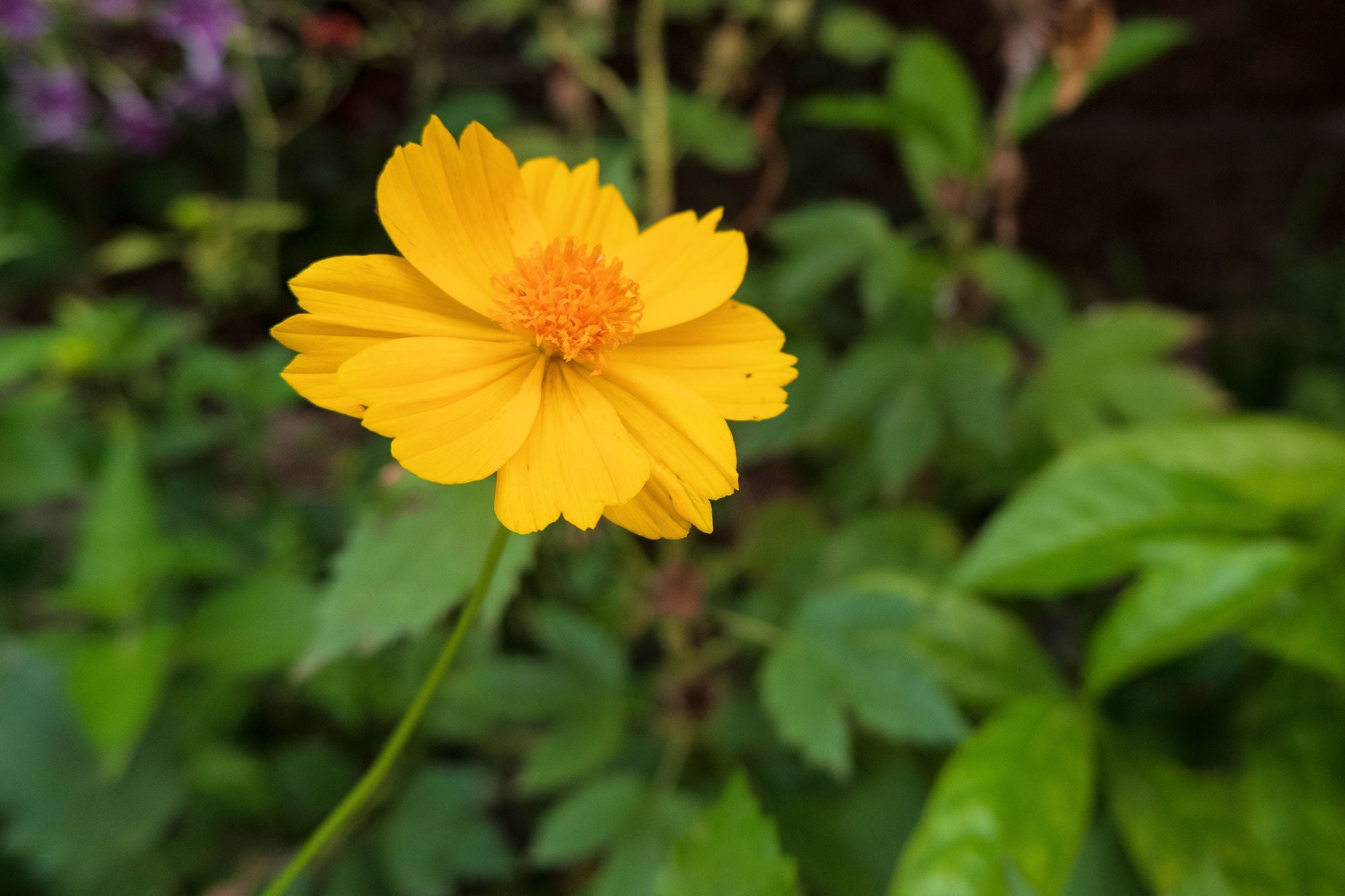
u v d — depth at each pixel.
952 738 0.21
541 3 0.35
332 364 0.15
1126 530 0.22
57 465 0.28
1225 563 0.20
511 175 0.16
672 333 0.16
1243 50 0.54
